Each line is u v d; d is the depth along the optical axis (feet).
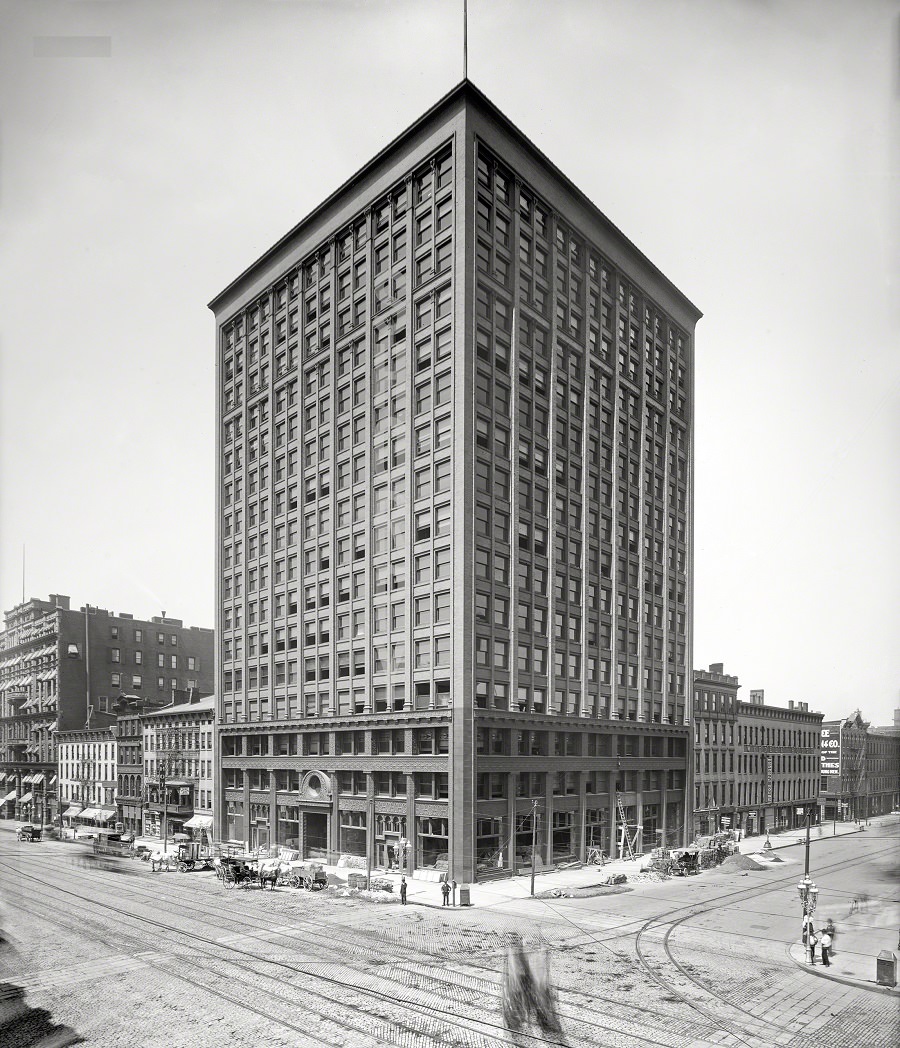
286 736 216.33
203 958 100.48
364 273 206.49
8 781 325.01
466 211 178.60
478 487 176.76
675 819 234.99
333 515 208.13
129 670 318.45
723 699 265.13
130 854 220.23
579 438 214.48
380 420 196.85
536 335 200.75
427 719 172.45
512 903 142.31
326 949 105.29
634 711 223.92
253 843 223.92
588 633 208.74
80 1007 81.92
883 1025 76.28
